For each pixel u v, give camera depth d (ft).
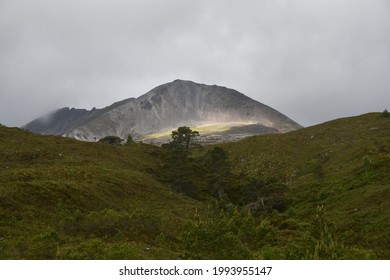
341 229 114.93
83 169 157.69
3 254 61.77
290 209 164.35
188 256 67.36
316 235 92.43
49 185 116.47
